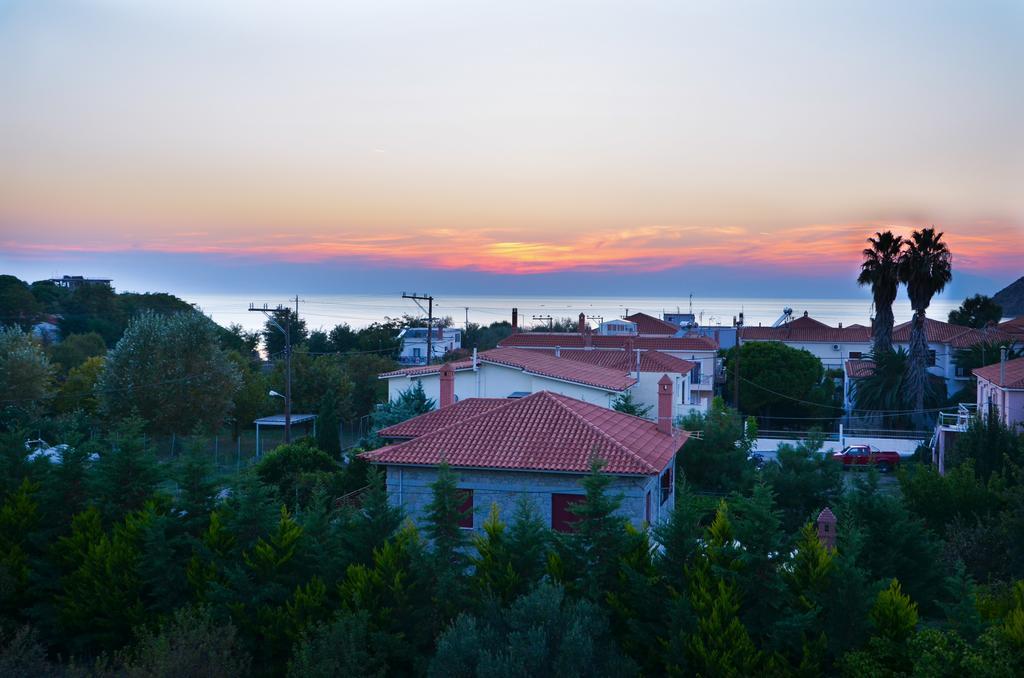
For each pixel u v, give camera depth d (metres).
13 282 97.50
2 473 23.28
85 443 23.83
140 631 18.73
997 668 13.09
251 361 89.38
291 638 17.78
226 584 19.30
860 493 23.48
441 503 18.98
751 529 16.78
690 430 38.25
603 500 17.95
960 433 43.19
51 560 21.39
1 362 51.62
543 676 14.11
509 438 27.34
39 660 18.03
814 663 15.38
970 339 69.25
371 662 16.41
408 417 42.31
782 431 62.59
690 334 87.88
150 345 55.38
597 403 43.00
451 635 15.03
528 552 17.97
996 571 23.08
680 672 15.64
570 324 140.12
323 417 43.12
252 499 20.44
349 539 19.42
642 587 17.00
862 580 15.95
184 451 22.84
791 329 96.06
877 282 66.19
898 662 14.88
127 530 20.92
